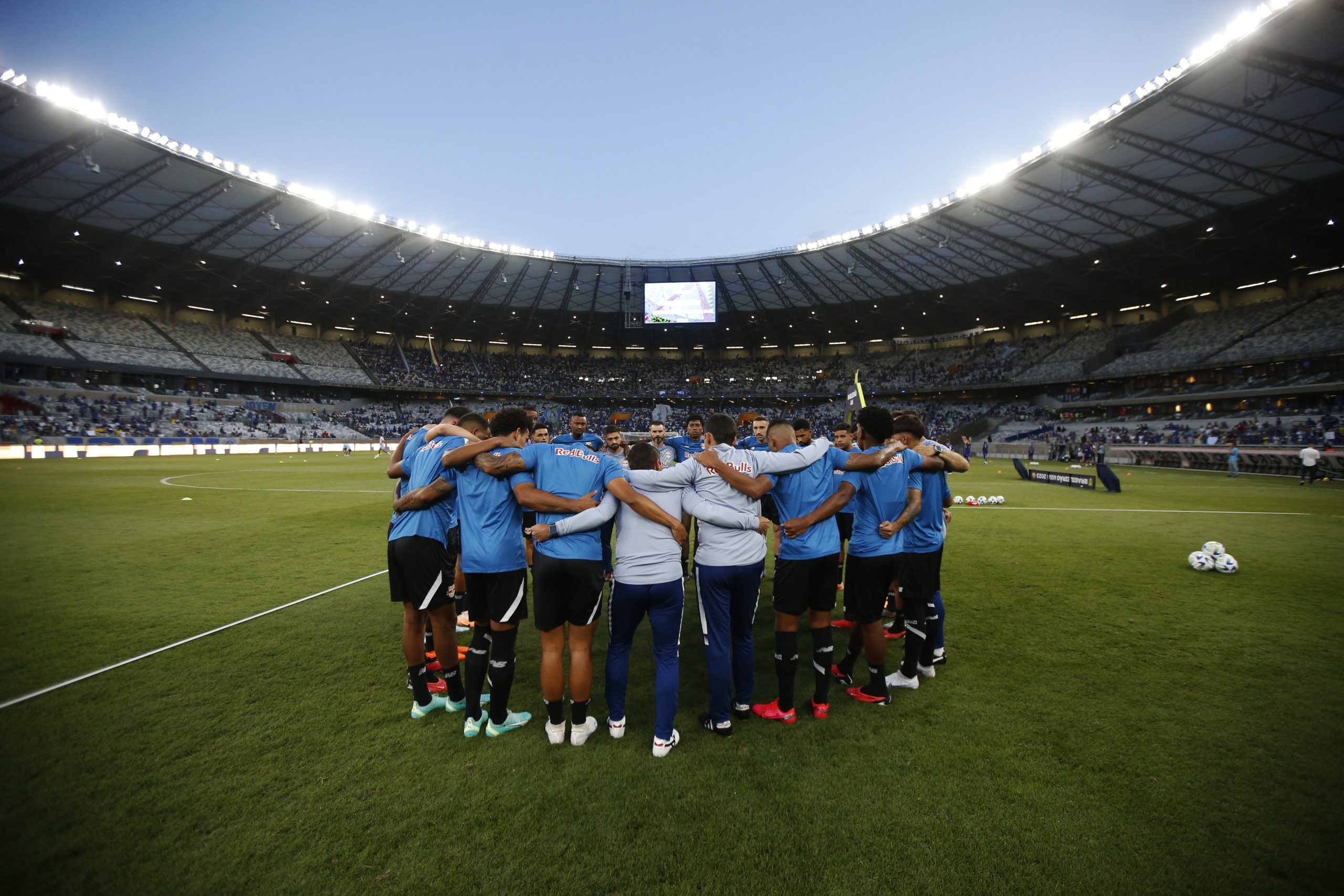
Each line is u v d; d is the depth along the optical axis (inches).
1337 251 1288.1
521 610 140.5
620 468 141.0
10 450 1188.5
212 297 1847.9
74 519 451.8
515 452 136.3
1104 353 1753.2
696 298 1961.1
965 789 114.0
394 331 2373.3
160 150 1085.8
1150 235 1293.1
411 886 89.0
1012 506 551.2
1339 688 159.5
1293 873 91.4
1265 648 190.2
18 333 1520.7
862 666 185.5
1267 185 1039.0
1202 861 94.2
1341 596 251.9
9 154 1034.7
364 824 103.8
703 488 139.7
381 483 761.0
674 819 105.1
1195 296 1681.8
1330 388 1204.5
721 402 2581.2
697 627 224.7
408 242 1647.4
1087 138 988.6
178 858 94.7
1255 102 818.8
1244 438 1147.9
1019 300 1827.0
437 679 172.6
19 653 183.6
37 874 90.8
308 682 165.2
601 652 196.5
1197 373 1505.9
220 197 1273.4
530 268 1943.9
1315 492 679.1
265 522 442.6
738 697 143.9
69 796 110.6
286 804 109.1
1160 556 331.9
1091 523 446.3
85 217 1300.4
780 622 145.1
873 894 87.4
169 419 1652.3
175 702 150.9
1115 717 143.4
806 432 248.2
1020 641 197.5
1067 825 103.0
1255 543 366.9
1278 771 119.6
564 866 93.4
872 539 152.5
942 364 2237.9
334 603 240.8
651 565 132.4
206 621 216.5
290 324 2215.8
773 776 119.3
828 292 2031.3
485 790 114.2
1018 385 1910.7
